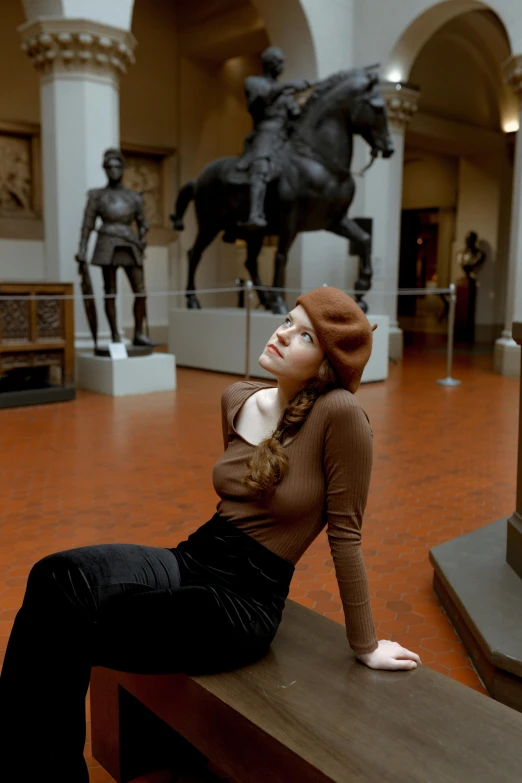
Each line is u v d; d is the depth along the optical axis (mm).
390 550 4473
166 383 10180
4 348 8836
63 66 10398
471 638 3164
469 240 19484
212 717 1978
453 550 3832
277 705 1911
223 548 2107
